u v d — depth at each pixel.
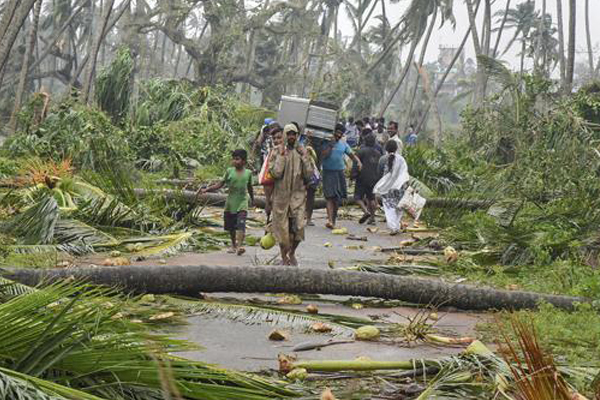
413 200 13.89
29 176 13.50
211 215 14.83
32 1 23.83
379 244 13.09
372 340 6.70
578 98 25.08
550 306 7.77
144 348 4.38
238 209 11.23
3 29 22.61
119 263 9.38
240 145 26.09
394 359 6.07
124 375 4.26
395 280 8.07
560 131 22.11
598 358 6.14
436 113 62.78
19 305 4.30
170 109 28.67
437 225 15.14
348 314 7.73
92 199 11.91
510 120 24.19
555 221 12.71
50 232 9.99
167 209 13.11
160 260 10.16
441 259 11.28
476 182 19.61
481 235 11.95
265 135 19.08
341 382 5.36
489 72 24.69
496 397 4.74
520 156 20.92
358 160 15.23
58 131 20.88
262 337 6.61
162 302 7.50
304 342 6.39
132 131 24.39
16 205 11.73
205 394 4.34
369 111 65.25
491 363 5.38
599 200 13.81
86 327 4.36
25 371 4.07
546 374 3.93
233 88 50.22
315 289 8.02
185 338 6.39
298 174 9.52
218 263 10.27
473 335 6.96
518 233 11.20
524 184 18.16
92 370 4.23
